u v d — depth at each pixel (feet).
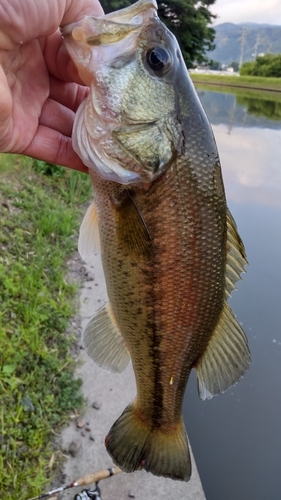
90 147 0.61
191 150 0.62
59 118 0.75
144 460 0.77
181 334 0.69
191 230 0.63
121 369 0.76
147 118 0.61
